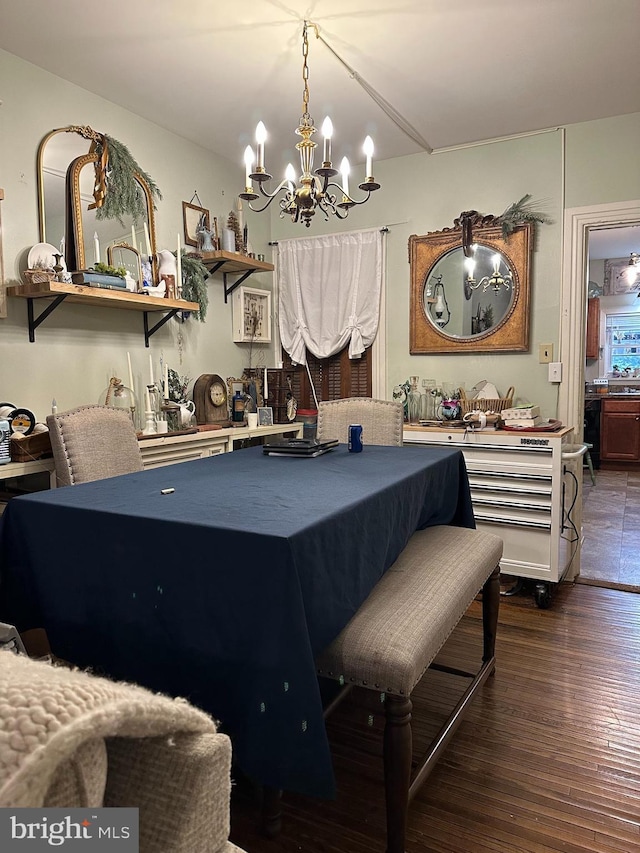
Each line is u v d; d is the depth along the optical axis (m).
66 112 2.79
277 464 2.20
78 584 1.44
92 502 1.52
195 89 2.89
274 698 1.16
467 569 1.80
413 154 3.77
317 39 2.46
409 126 3.34
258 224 4.20
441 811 1.54
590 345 7.51
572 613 2.85
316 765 1.14
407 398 3.63
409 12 2.28
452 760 1.75
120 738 0.60
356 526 1.48
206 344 3.76
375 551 1.60
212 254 3.51
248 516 1.34
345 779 1.68
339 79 2.80
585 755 1.77
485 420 3.19
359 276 3.98
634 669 2.29
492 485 3.12
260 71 2.72
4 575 1.56
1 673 0.51
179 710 0.56
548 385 3.49
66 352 2.84
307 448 2.38
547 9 2.26
